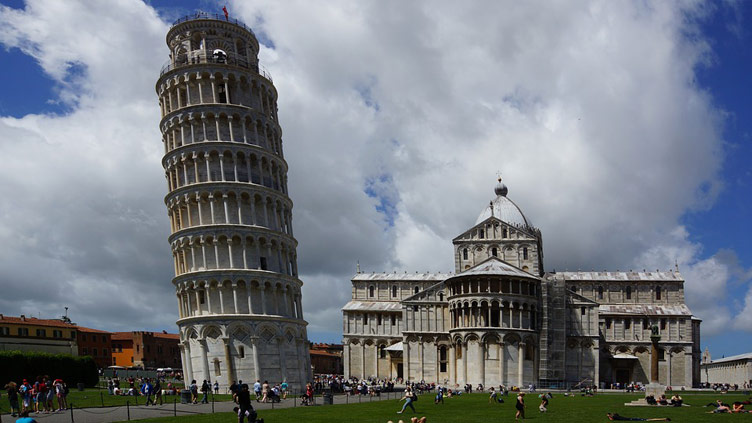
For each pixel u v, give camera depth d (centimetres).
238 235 8569
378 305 15362
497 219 13112
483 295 11331
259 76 9469
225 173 8825
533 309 11562
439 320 12838
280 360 8469
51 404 5344
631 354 13650
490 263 11912
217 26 9481
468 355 11362
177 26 9538
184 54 9469
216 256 8525
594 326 12231
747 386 14925
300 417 5006
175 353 17838
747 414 5559
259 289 8519
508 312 11294
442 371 12650
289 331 8762
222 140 8906
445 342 12725
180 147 8919
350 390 9069
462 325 11506
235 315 8206
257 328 8281
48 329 13262
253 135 9231
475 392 10225
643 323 13775
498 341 11181
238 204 8700
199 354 8275
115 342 16800
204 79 9088
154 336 17012
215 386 8025
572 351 12219
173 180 9144
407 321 12988
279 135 9838
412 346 12875
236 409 4634
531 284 11650
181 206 8862
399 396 8762
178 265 8888
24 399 5125
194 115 8938
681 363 13512
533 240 12888
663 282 14400
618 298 14525
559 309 12138
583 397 8731
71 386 9300
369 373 14875
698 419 5034
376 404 6800
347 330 15150
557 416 5312
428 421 4781
